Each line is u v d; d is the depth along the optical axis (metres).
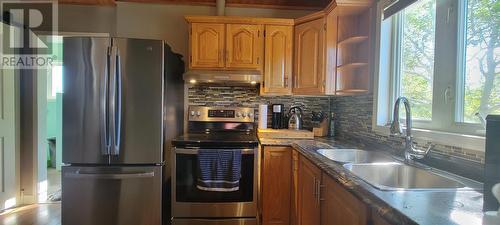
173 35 3.08
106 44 2.18
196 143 2.41
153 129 2.25
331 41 2.45
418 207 0.85
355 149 2.07
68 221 2.24
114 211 2.26
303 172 2.06
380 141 2.07
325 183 1.54
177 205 2.44
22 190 3.05
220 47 2.75
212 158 2.38
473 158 1.24
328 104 3.14
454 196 0.96
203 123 3.02
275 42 2.78
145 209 2.27
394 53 2.06
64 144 2.22
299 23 2.74
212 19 2.73
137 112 2.23
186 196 2.45
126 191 2.26
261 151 2.50
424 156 1.50
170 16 3.08
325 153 2.00
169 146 2.48
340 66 2.39
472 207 0.86
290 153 2.46
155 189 2.28
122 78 2.21
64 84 2.19
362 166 1.50
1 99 2.77
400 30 2.02
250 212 2.49
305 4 3.10
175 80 2.67
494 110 1.24
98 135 2.21
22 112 3.04
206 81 2.76
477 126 1.30
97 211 2.25
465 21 1.41
